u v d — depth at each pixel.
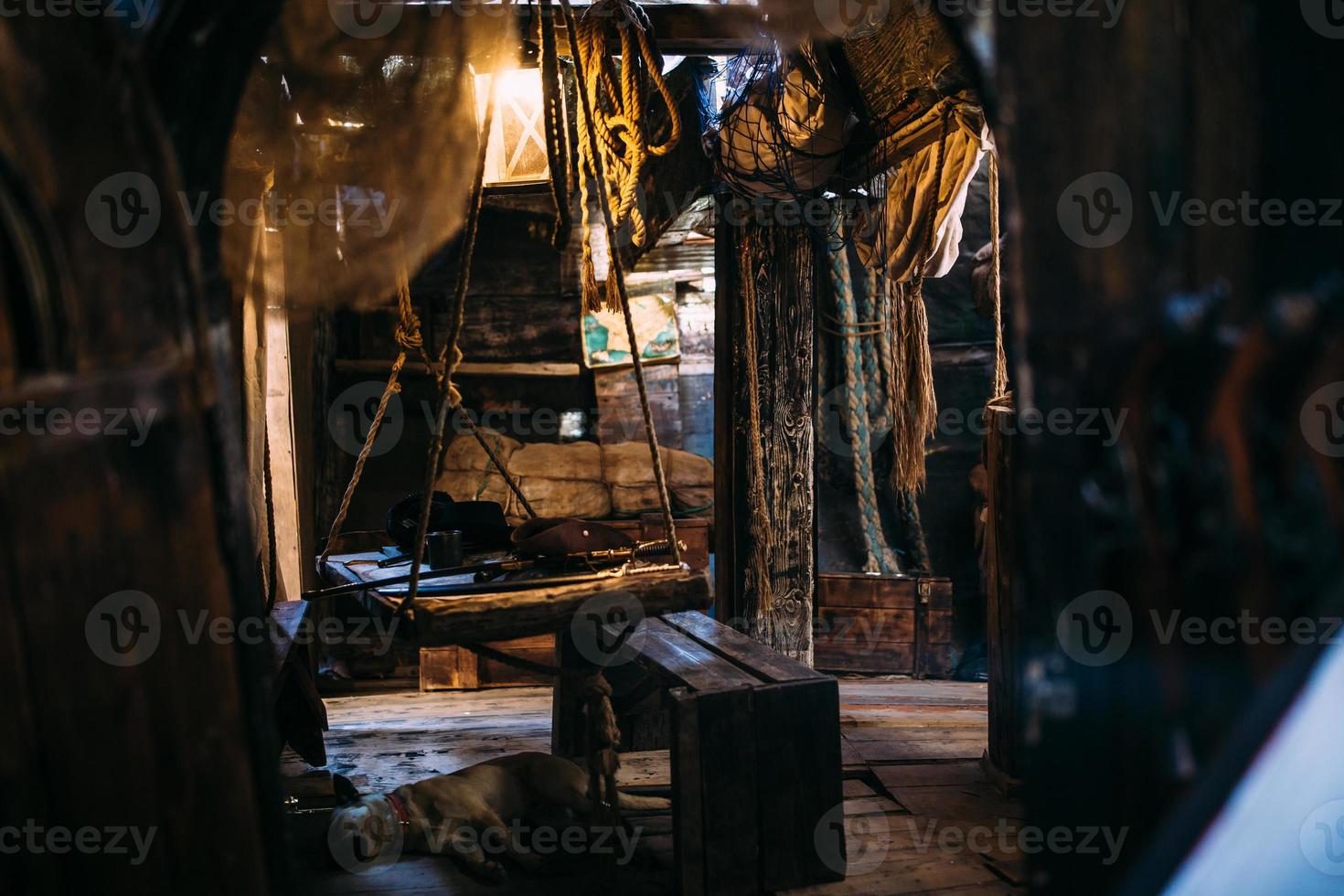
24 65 1.46
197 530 1.62
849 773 3.64
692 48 3.71
